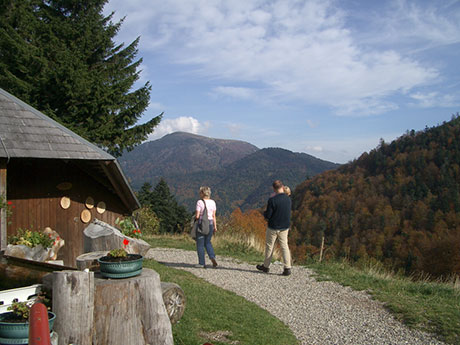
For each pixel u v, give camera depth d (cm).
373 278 842
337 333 533
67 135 749
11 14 1645
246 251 1220
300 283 796
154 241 1488
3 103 727
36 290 362
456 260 4000
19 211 786
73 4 1900
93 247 732
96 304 350
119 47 2000
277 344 472
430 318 570
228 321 527
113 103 1750
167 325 380
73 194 864
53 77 1579
